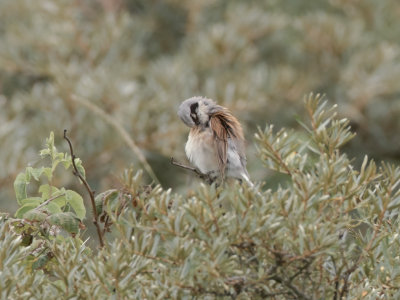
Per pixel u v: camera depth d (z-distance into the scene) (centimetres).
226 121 870
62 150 1462
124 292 438
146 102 1562
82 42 1772
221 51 1808
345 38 1914
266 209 435
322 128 518
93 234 652
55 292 460
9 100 1780
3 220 531
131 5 2044
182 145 1545
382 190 491
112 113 1548
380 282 469
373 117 1800
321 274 461
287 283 449
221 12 2094
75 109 1525
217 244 420
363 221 486
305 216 446
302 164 505
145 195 484
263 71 1733
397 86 1794
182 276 435
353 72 1844
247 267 452
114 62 1781
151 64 1844
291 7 2133
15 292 448
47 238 517
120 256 441
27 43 1731
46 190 560
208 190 439
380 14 2098
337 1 2131
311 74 1838
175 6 2014
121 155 1485
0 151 1380
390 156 1819
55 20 1797
